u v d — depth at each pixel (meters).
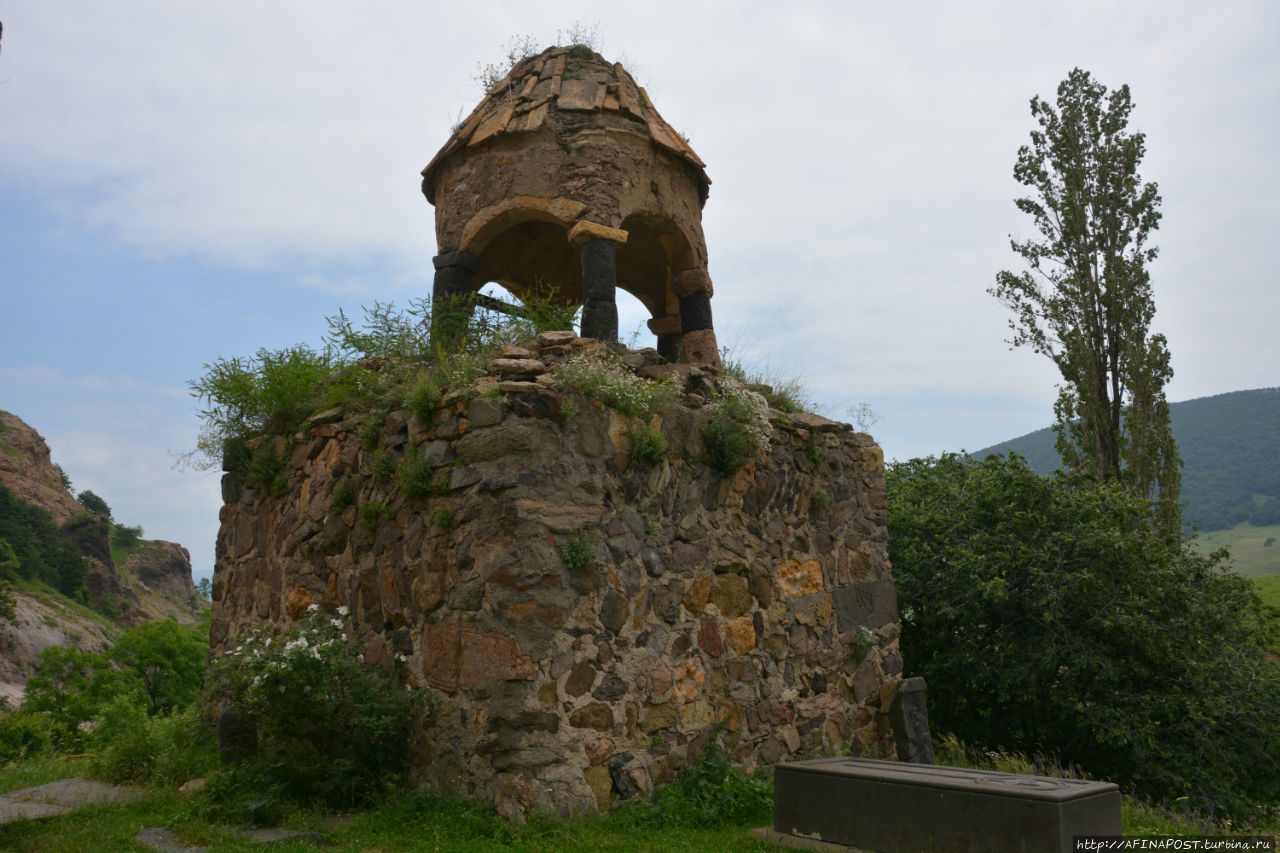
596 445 6.64
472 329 7.91
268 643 6.87
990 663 12.02
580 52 9.14
